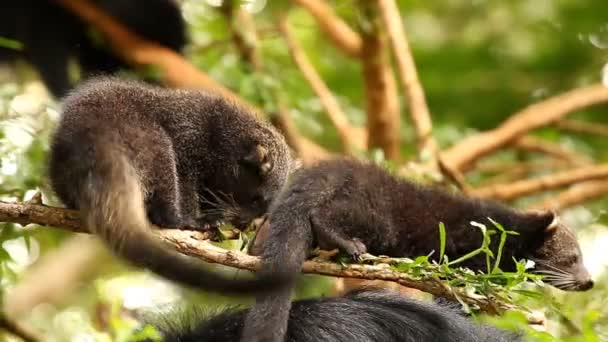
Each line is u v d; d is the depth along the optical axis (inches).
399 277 373.4
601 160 833.5
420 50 896.9
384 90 652.7
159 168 405.4
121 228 370.9
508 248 491.8
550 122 721.6
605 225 732.0
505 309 371.2
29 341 487.5
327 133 767.1
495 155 794.8
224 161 452.8
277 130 490.9
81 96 419.5
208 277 339.3
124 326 371.9
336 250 398.3
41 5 651.5
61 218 384.2
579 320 479.2
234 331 395.9
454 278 372.2
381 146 654.5
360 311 409.1
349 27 778.8
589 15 896.3
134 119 414.0
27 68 670.5
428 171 592.7
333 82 871.7
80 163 392.8
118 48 657.0
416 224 454.9
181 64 642.2
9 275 467.5
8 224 457.1
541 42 901.2
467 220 469.1
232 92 635.5
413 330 406.3
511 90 878.4
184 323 409.1
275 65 728.3
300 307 410.0
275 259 390.0
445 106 874.8
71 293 632.4
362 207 433.7
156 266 350.9
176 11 675.4
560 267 508.7
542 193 741.9
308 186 426.3
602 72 879.1
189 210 434.9
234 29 675.4
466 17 918.4
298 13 866.1
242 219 446.9
